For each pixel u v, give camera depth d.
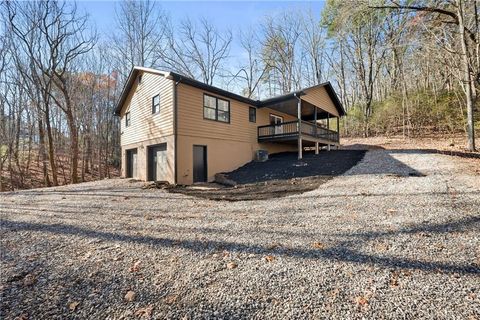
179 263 3.12
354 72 25.83
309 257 3.13
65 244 3.88
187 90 10.60
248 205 6.06
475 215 4.07
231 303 2.30
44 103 16.09
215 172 11.62
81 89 20.95
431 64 17.73
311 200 6.02
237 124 13.02
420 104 19.19
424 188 5.93
